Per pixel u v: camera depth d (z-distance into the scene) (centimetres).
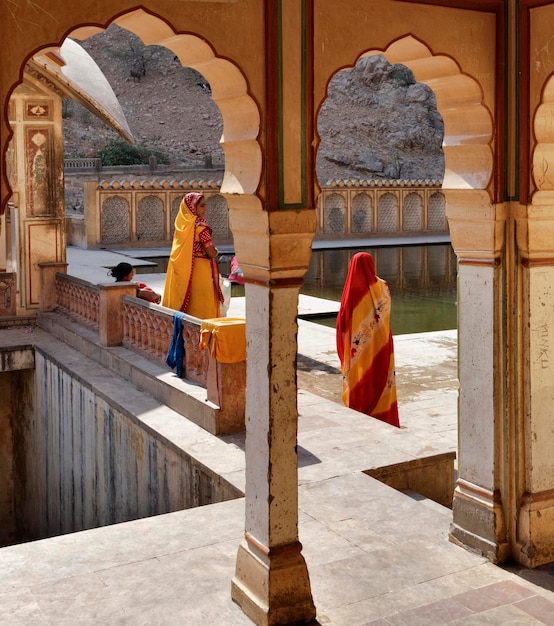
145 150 3356
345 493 459
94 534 408
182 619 330
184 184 2162
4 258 938
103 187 2064
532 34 360
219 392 540
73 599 344
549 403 384
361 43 331
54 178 898
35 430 812
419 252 2150
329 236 2388
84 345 761
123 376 677
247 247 331
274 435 327
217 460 493
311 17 320
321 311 1126
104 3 290
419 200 2520
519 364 380
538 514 380
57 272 900
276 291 323
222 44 305
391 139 3756
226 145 334
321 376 771
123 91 3838
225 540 401
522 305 380
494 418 384
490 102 366
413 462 506
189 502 508
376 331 592
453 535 404
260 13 311
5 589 352
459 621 331
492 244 377
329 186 2373
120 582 359
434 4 346
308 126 323
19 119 880
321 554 388
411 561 383
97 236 2072
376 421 579
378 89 3947
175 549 392
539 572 374
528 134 365
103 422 640
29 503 835
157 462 549
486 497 388
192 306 686
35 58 833
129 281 752
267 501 328
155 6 294
